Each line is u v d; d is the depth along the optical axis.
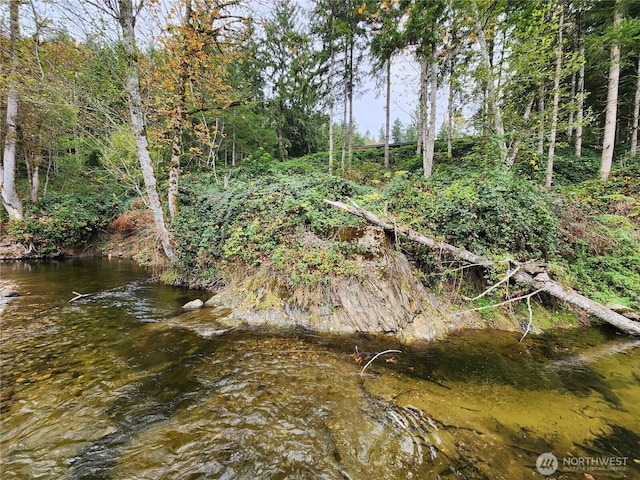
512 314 5.70
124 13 7.26
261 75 24.88
